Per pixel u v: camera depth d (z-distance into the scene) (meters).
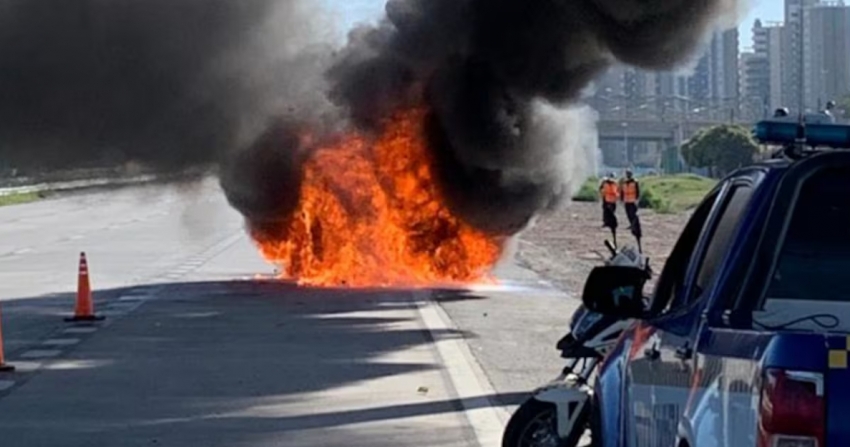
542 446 8.75
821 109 6.25
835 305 5.11
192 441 11.16
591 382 8.85
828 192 5.20
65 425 11.84
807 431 4.30
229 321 19.39
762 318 5.11
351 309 20.94
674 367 5.80
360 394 13.37
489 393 13.30
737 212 5.70
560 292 23.75
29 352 16.31
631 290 6.68
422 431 11.52
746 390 4.63
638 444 6.50
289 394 13.38
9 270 28.31
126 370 14.93
